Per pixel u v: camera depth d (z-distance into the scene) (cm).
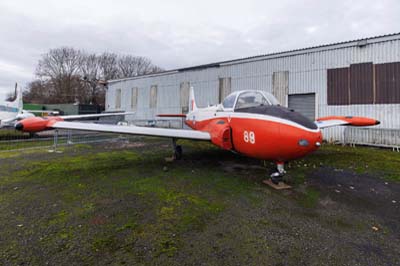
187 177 431
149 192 343
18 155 657
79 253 183
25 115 1231
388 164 553
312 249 196
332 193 350
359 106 938
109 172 463
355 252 192
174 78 1580
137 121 1680
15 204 291
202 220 251
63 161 571
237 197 328
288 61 1120
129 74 4612
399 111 855
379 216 270
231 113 452
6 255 179
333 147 860
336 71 990
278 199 322
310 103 1070
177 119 1577
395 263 178
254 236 217
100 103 3884
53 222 240
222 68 1355
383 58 886
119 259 176
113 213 266
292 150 321
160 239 208
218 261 176
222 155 665
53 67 3869
